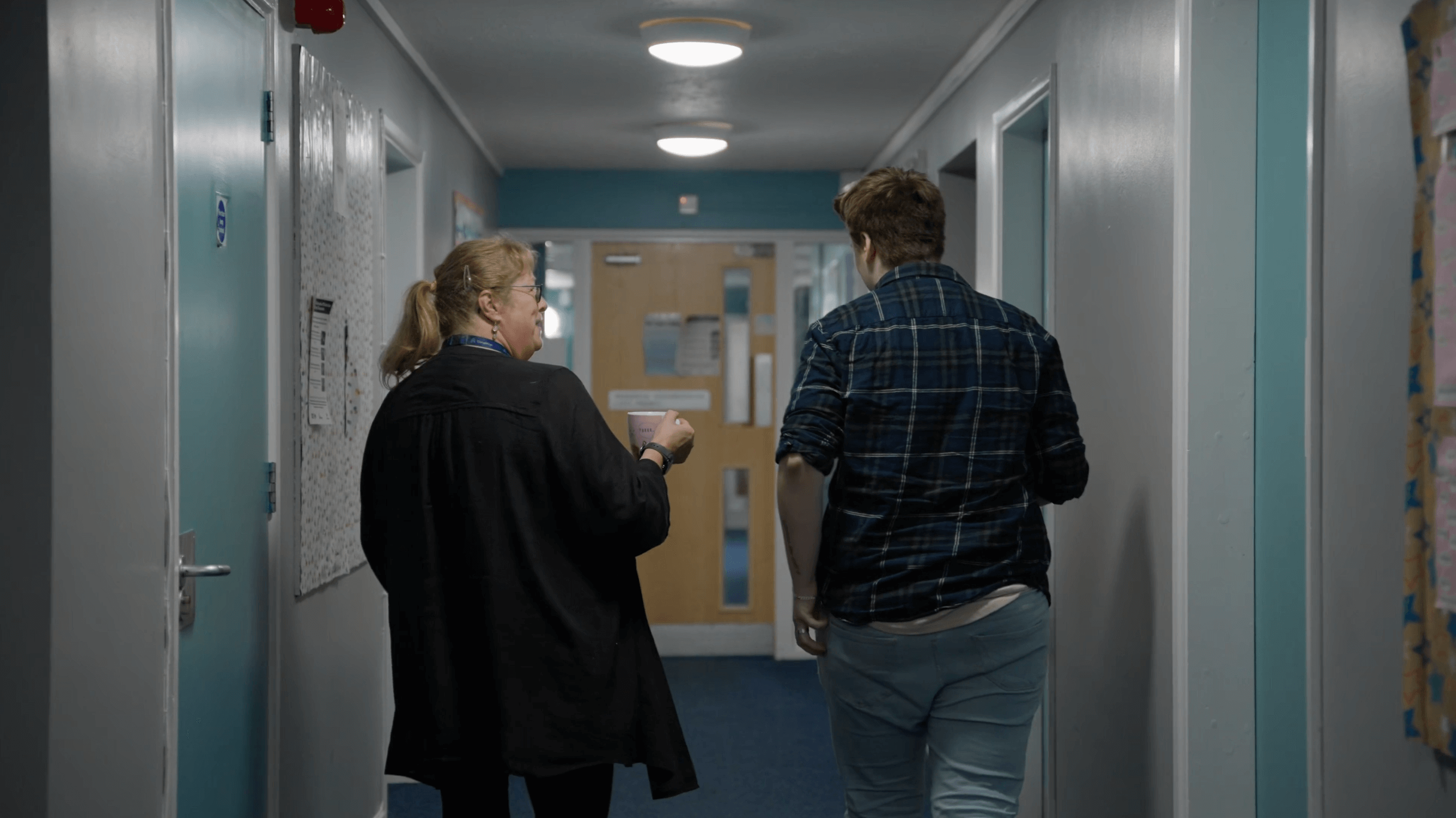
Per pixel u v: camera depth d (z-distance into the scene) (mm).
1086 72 2904
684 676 5988
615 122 5258
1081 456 2064
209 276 2162
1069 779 3027
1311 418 1661
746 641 6609
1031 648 1977
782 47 4035
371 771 3525
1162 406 2371
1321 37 1639
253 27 2430
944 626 1948
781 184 6555
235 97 2312
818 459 1961
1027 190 3760
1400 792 1453
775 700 5438
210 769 2164
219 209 2219
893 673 1988
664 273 6586
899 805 2107
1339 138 1596
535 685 1933
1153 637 2416
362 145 3275
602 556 2018
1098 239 2809
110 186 1539
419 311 2137
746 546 6676
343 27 3115
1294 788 2230
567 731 1942
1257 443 2250
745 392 6617
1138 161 2525
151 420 1676
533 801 2084
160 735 1702
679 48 3734
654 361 6590
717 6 3588
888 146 5738
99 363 1505
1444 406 1340
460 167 5164
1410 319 1415
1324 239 1639
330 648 3000
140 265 1637
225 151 2256
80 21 1458
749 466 6602
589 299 6551
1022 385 2010
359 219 3248
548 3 3549
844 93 4707
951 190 4688
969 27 3785
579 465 1943
